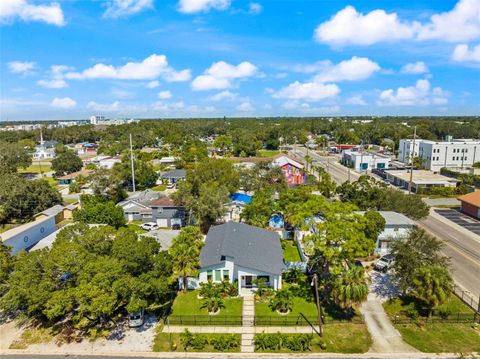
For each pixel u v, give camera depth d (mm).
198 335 24438
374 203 46750
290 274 33500
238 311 28062
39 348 23906
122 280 23484
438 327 25734
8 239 36906
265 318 26984
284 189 58250
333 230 27531
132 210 54938
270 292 30000
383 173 88125
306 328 25766
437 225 50094
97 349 23703
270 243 36656
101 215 47312
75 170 96750
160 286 25609
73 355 23156
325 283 29391
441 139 157750
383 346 23672
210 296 29469
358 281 24875
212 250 34281
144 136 164875
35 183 57406
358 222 29047
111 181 62469
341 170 100500
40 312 26750
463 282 32344
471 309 27734
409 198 46406
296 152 145250
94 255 26047
